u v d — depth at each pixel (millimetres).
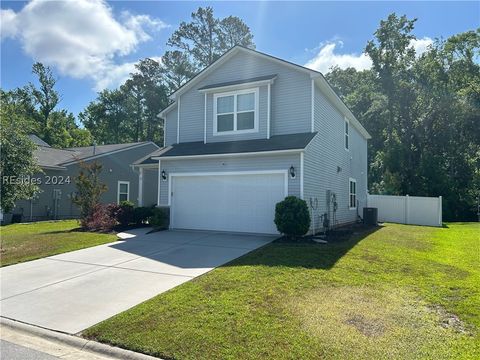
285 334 4305
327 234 12203
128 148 25531
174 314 5062
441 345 3984
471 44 29281
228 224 12695
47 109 47875
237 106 13914
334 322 4633
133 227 14570
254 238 11266
